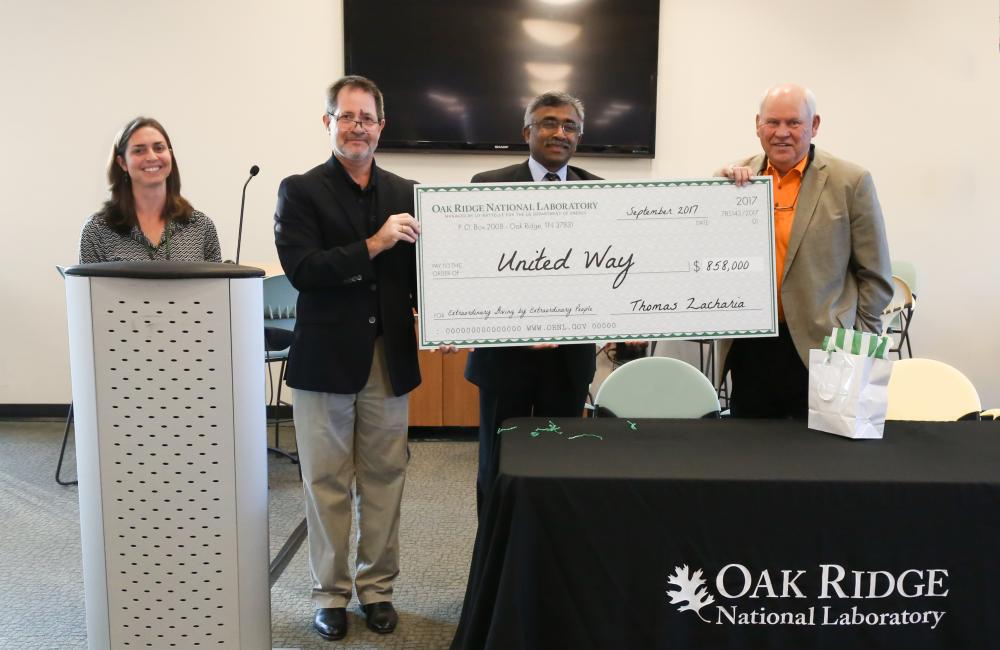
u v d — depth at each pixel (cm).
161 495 142
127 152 194
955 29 421
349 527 195
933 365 209
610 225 171
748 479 129
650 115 424
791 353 189
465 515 285
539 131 196
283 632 195
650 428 164
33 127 416
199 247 207
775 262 172
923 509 128
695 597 131
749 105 429
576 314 172
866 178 187
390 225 169
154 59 414
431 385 389
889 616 131
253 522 147
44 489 312
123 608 144
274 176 424
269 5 414
